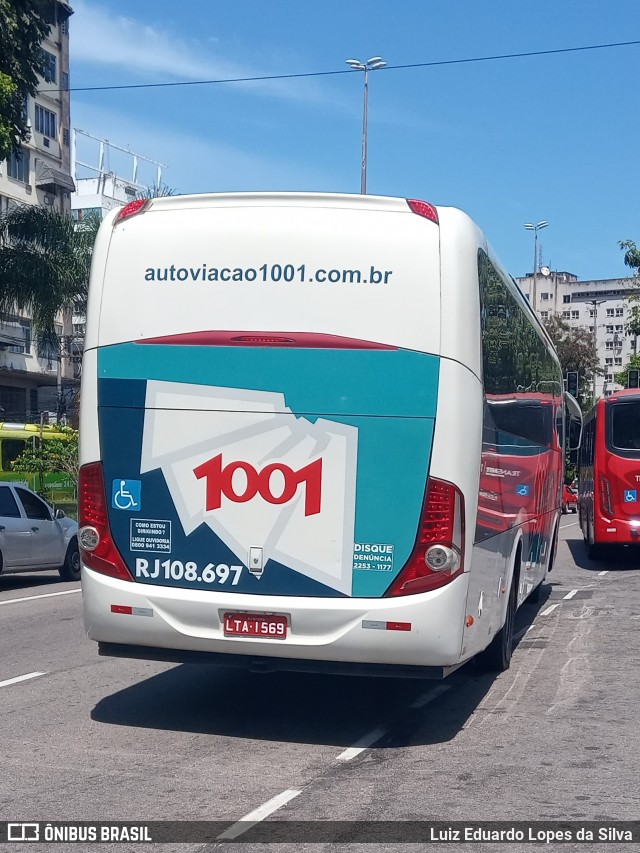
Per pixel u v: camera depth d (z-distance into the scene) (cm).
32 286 2719
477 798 581
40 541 1705
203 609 682
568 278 13038
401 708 814
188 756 666
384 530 668
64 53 5081
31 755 666
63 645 1095
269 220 691
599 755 676
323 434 675
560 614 1361
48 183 4838
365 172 3894
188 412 694
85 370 720
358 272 679
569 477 5241
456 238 681
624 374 4706
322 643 669
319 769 638
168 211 714
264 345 684
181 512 693
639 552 2372
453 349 671
